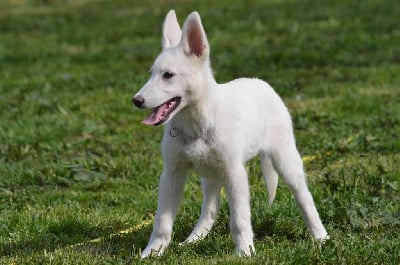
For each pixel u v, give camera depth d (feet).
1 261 27.96
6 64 75.05
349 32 82.48
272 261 26.55
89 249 29.32
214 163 27.58
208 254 28.37
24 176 40.50
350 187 35.81
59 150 45.52
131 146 45.52
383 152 42.19
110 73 68.08
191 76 27.25
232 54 74.02
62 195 37.55
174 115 27.53
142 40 84.99
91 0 125.29
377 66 65.51
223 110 27.53
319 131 47.16
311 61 69.41
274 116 30.07
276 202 33.94
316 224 30.30
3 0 128.26
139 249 27.78
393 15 92.53
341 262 26.73
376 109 51.16
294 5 105.50
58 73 69.26
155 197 36.76
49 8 118.93
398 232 30.32
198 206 34.30
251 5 108.06
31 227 32.40
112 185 39.27
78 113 53.93
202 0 115.96
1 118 53.72
